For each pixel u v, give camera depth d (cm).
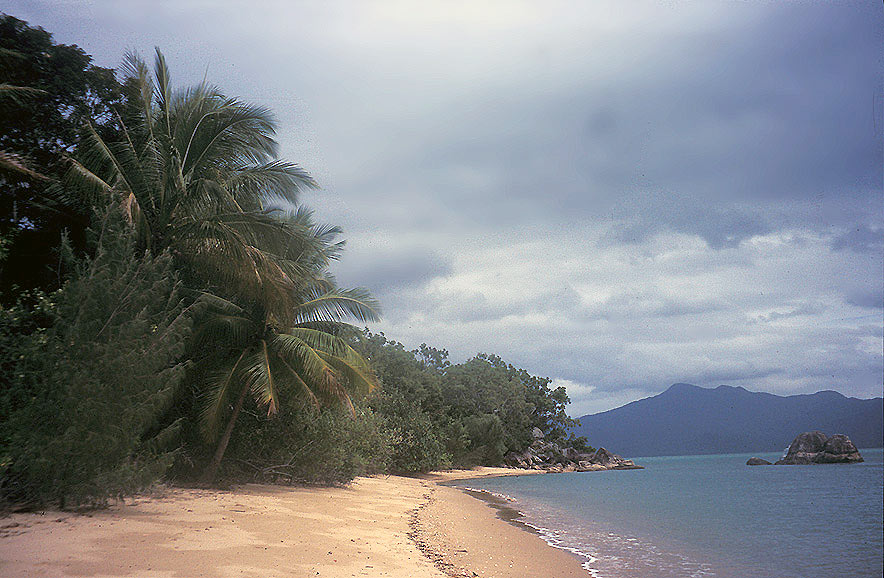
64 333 1181
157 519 1138
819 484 3894
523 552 1292
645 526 1900
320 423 2256
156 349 1280
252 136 2052
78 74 1938
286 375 2017
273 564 868
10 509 1052
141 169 1883
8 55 1742
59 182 1742
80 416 1109
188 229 1822
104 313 1241
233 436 2091
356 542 1136
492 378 8219
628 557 1314
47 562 768
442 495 2831
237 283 1920
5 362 1151
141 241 1789
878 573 1152
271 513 1386
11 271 1734
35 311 1251
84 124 1864
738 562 1284
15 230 1628
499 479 5322
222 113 1981
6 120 1770
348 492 2272
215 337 1975
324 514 1498
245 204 2159
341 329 2305
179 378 1332
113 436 1137
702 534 1719
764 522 2017
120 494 1189
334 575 845
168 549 895
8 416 1109
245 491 1852
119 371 1177
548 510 2394
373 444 3328
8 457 1034
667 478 5434
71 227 1838
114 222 1455
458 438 6350
